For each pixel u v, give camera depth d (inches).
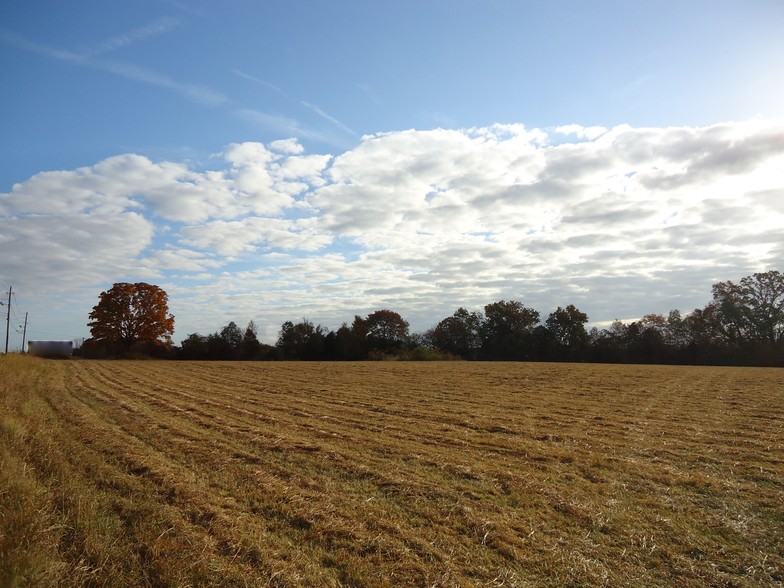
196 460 428.8
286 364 2098.9
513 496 354.9
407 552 259.0
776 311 2965.1
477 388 1106.1
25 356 1694.1
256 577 227.9
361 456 460.1
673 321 3503.9
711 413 757.3
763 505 344.5
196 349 2994.6
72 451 428.1
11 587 198.8
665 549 270.8
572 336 3412.9
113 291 2751.0
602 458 470.3
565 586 231.3
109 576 222.8
